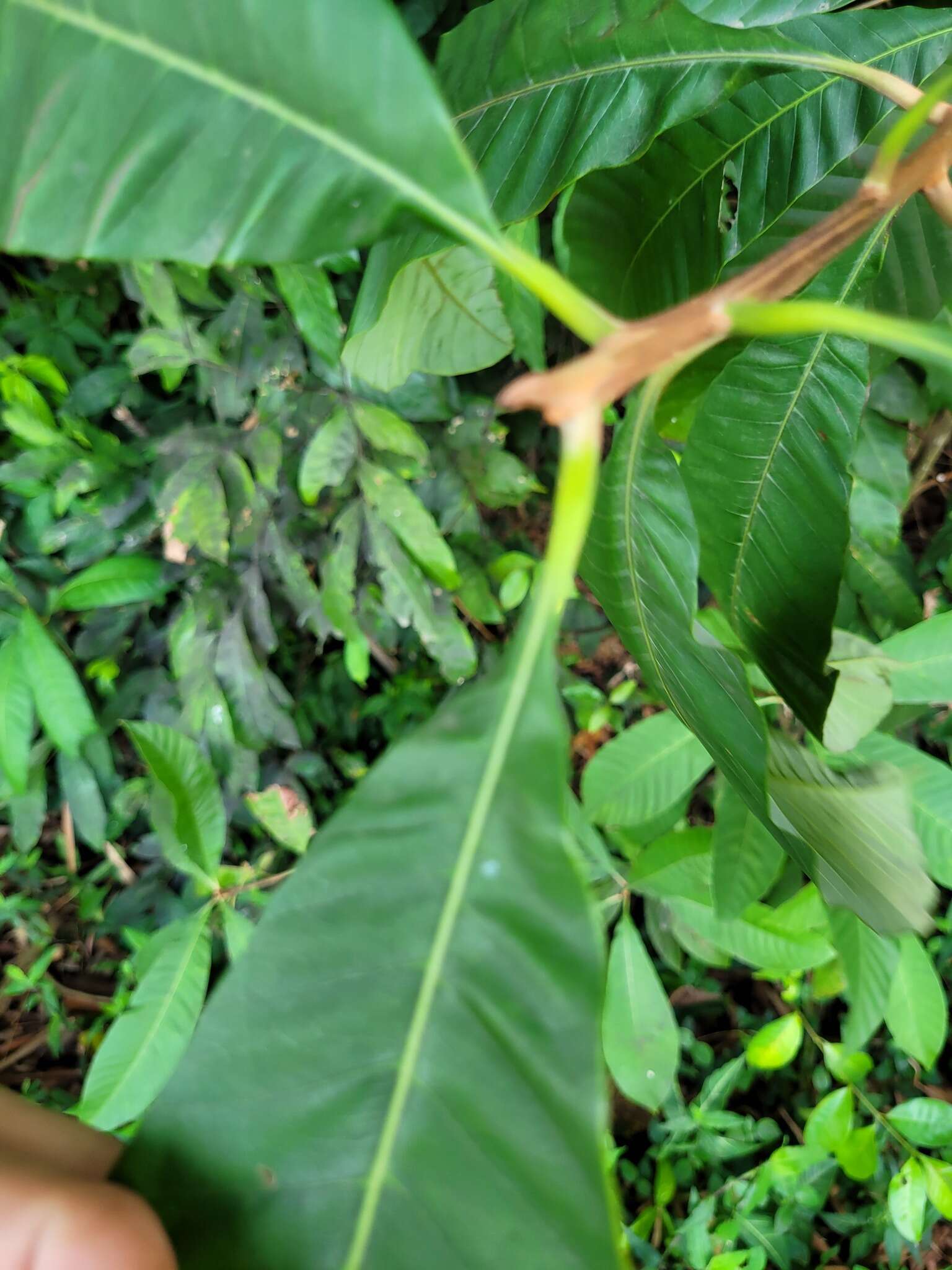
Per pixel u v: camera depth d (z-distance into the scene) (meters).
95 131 0.16
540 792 0.14
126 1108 0.48
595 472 0.14
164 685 0.79
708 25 0.21
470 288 0.39
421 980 0.14
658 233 0.29
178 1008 0.50
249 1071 0.14
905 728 0.67
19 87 0.16
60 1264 0.16
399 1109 0.13
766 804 0.22
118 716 0.77
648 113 0.22
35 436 0.68
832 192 0.33
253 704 0.69
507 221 0.23
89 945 0.87
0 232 0.16
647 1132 0.70
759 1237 0.57
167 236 0.16
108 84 0.16
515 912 0.13
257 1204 0.13
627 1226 0.61
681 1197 0.67
